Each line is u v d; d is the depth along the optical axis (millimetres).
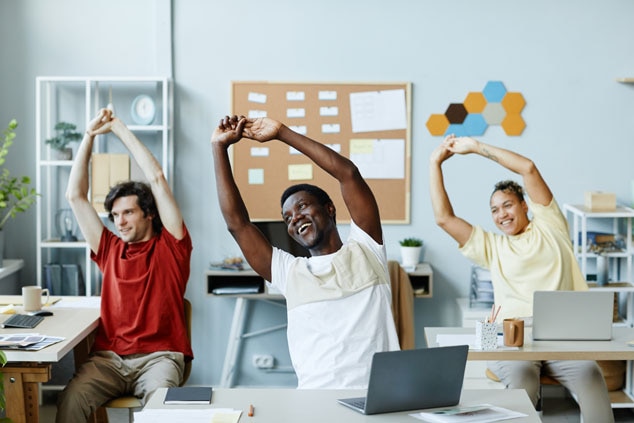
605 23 6086
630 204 6145
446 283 6219
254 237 3445
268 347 6262
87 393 4328
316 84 6102
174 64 6141
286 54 6121
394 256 6191
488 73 6117
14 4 6109
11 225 6199
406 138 6137
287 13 6105
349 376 3236
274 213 6152
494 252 4684
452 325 6223
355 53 6117
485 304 5879
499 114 6125
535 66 6113
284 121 6121
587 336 4090
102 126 4727
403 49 6117
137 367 4469
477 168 6160
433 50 6117
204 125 6164
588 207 5891
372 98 6117
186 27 6121
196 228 6215
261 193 6148
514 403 3109
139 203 4645
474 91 6125
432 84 6125
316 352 3277
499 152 4613
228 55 6129
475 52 6109
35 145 6168
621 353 3848
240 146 6129
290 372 6258
